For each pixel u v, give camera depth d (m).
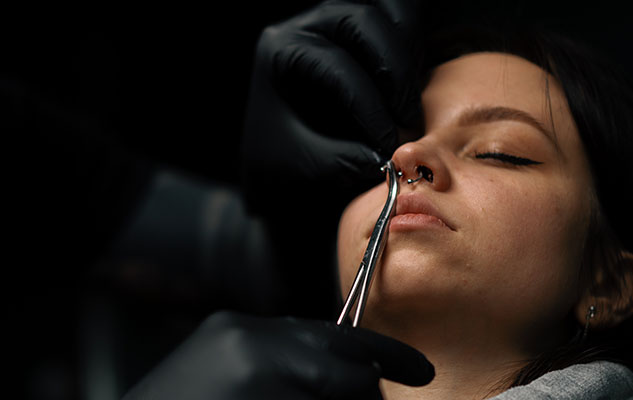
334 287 1.38
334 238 1.30
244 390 0.56
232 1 2.42
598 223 0.87
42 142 1.46
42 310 1.81
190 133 2.58
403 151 0.78
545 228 0.78
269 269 1.40
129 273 1.54
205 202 1.54
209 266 1.50
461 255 0.73
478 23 1.18
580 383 0.71
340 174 1.02
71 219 1.51
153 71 2.59
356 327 0.63
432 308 0.74
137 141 2.57
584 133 0.89
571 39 1.04
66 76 2.51
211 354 0.59
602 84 0.96
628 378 0.76
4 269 1.54
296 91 1.10
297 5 2.41
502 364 0.78
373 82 0.98
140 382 0.62
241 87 2.54
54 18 2.46
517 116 0.84
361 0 1.09
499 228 0.75
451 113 0.87
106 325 1.72
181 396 0.57
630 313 0.87
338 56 0.99
